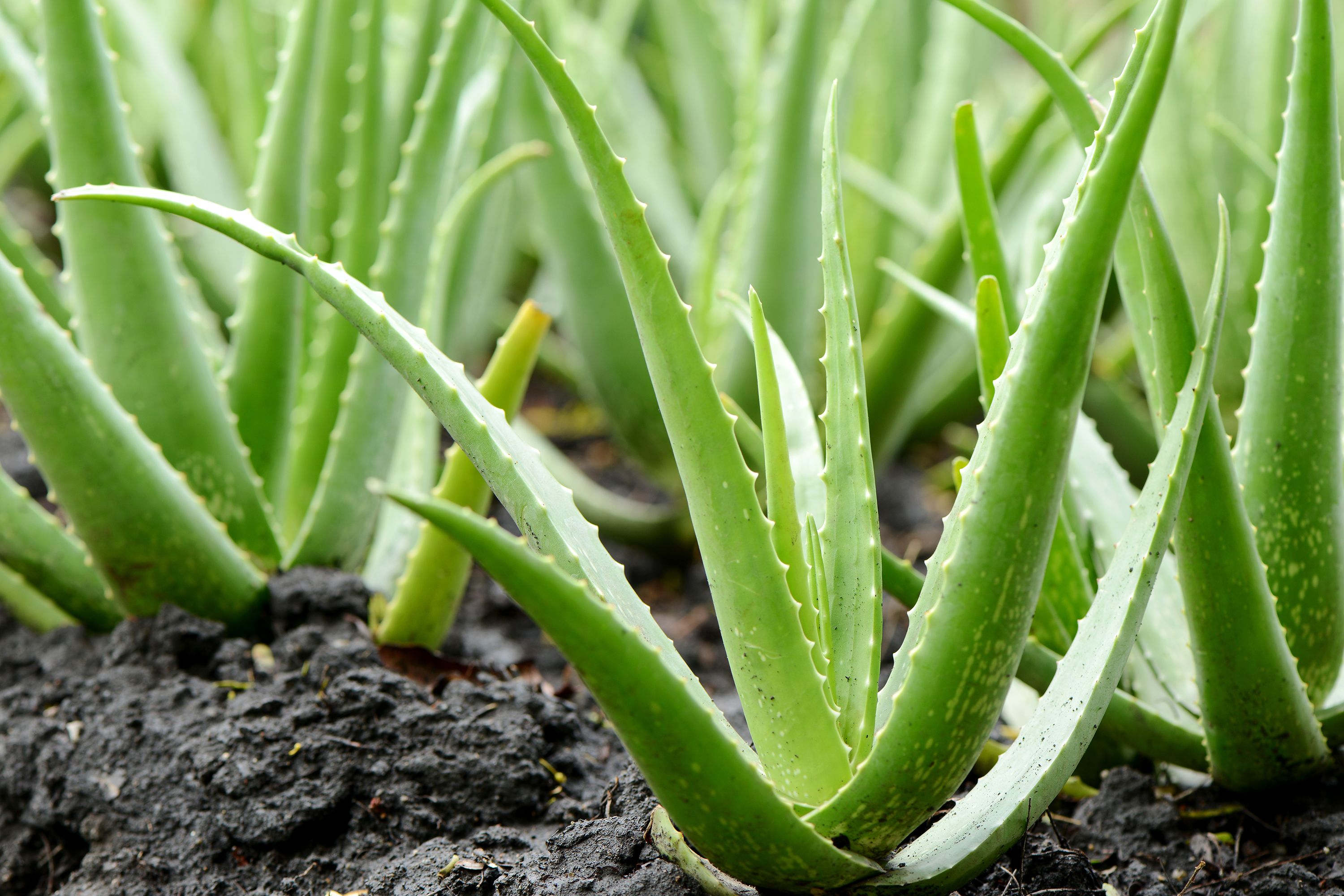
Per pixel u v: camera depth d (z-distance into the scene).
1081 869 2.57
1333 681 2.67
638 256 2.40
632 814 2.62
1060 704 2.48
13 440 4.16
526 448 2.52
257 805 2.64
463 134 2.98
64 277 2.81
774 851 2.43
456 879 2.57
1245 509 2.55
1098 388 3.73
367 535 2.91
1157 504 2.46
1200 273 3.74
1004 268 2.66
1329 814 2.64
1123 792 2.68
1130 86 2.46
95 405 2.71
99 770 2.70
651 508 4.12
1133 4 2.92
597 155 2.39
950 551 2.48
